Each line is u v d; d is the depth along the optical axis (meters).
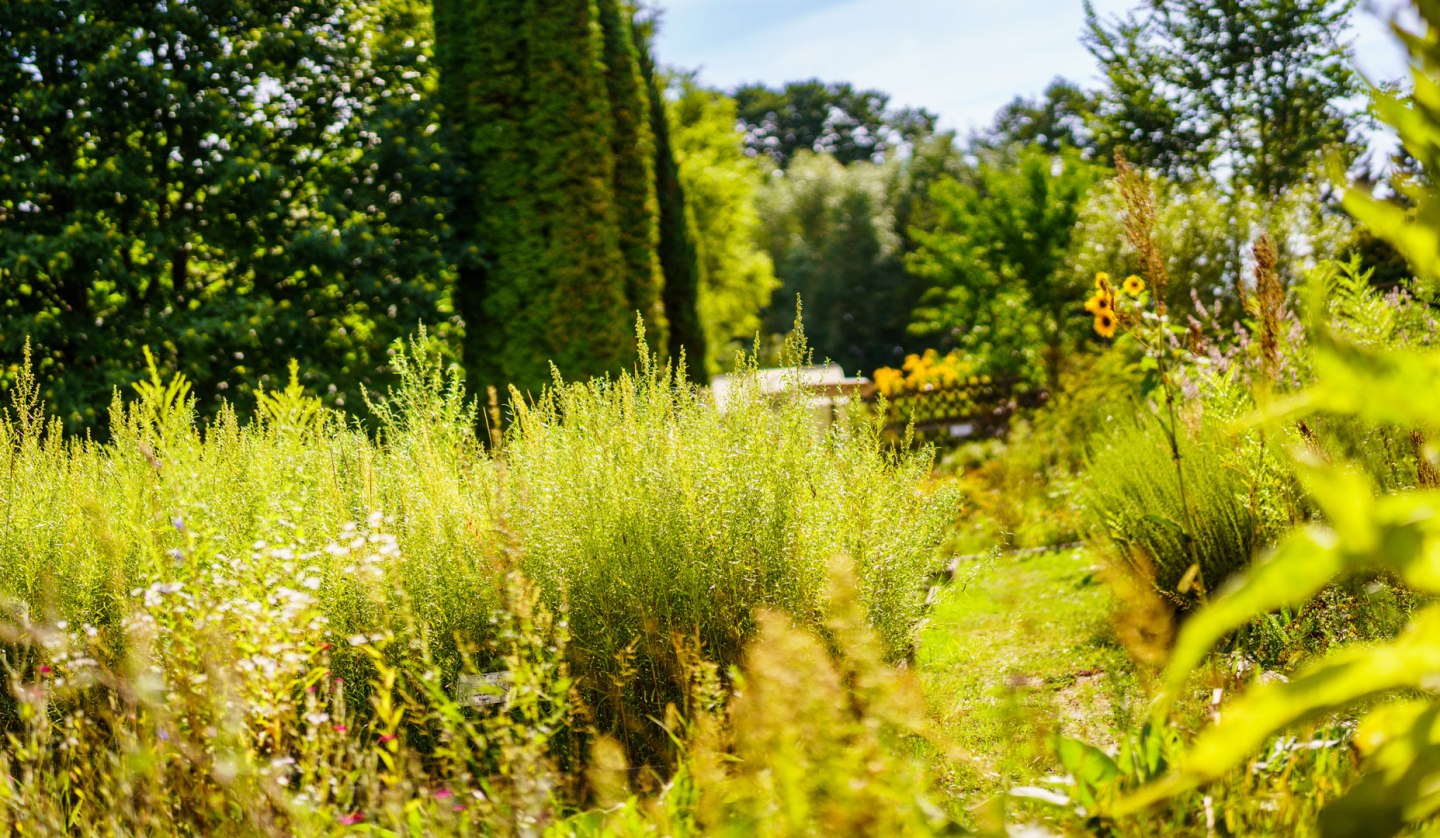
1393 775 0.98
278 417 4.73
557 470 4.12
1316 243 11.27
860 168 44.88
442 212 11.05
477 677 3.31
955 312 26.73
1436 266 1.06
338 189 11.72
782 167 57.75
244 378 11.16
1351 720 2.55
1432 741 0.99
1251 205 12.65
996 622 5.26
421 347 5.62
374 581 3.39
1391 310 4.70
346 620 3.70
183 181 11.20
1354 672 0.96
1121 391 10.30
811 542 3.95
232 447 4.44
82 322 10.72
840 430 4.77
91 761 2.83
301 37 11.79
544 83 10.72
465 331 11.17
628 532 3.82
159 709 2.38
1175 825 2.06
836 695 1.79
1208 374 5.02
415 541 3.94
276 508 3.99
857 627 1.94
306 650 3.20
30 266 10.51
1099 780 2.17
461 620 3.83
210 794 2.36
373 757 2.40
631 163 11.34
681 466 4.04
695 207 25.86
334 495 4.02
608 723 3.65
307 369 11.04
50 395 10.17
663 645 3.70
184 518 3.71
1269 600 0.97
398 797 2.28
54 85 10.89
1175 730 2.29
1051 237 21.58
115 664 3.54
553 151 10.72
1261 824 2.08
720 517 3.88
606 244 10.77
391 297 11.00
